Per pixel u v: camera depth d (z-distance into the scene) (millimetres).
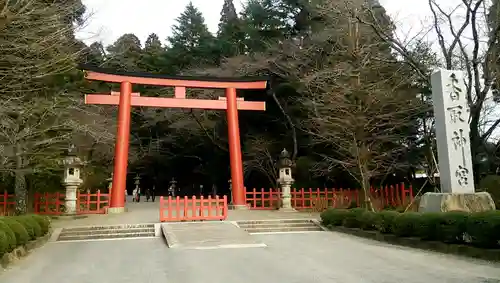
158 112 36250
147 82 22703
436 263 8500
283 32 30641
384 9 21594
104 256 10031
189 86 23562
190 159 44188
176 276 7449
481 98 16734
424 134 22266
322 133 23359
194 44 39938
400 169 24094
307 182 27469
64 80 20156
